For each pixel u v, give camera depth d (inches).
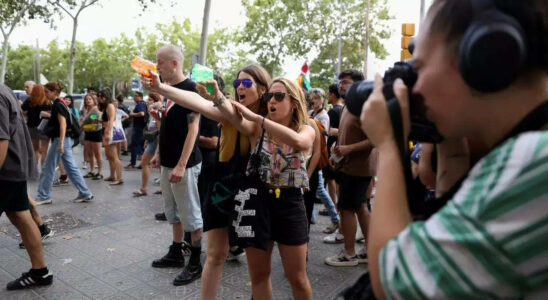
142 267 143.2
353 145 138.7
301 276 90.5
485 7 25.4
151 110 145.8
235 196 89.7
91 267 142.6
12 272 138.2
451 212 25.2
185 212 130.6
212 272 99.3
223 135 96.3
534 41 25.4
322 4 1050.1
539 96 26.4
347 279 136.4
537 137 23.7
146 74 92.9
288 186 87.7
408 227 27.2
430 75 28.4
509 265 22.9
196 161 133.9
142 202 239.0
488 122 27.3
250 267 91.6
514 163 23.6
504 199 23.3
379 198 29.8
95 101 304.0
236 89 99.0
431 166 40.2
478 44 24.3
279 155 87.5
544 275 22.9
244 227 85.3
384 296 28.3
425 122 32.2
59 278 133.3
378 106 30.2
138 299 119.7
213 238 98.9
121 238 174.2
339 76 151.1
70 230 184.2
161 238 174.7
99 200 242.2
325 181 185.2
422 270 25.0
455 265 23.9
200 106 95.9
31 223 124.4
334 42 1082.7
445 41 27.4
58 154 230.7
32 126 310.7
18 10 711.1
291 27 1071.0
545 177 22.7
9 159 116.0
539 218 22.6
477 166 26.0
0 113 109.4
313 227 197.6
